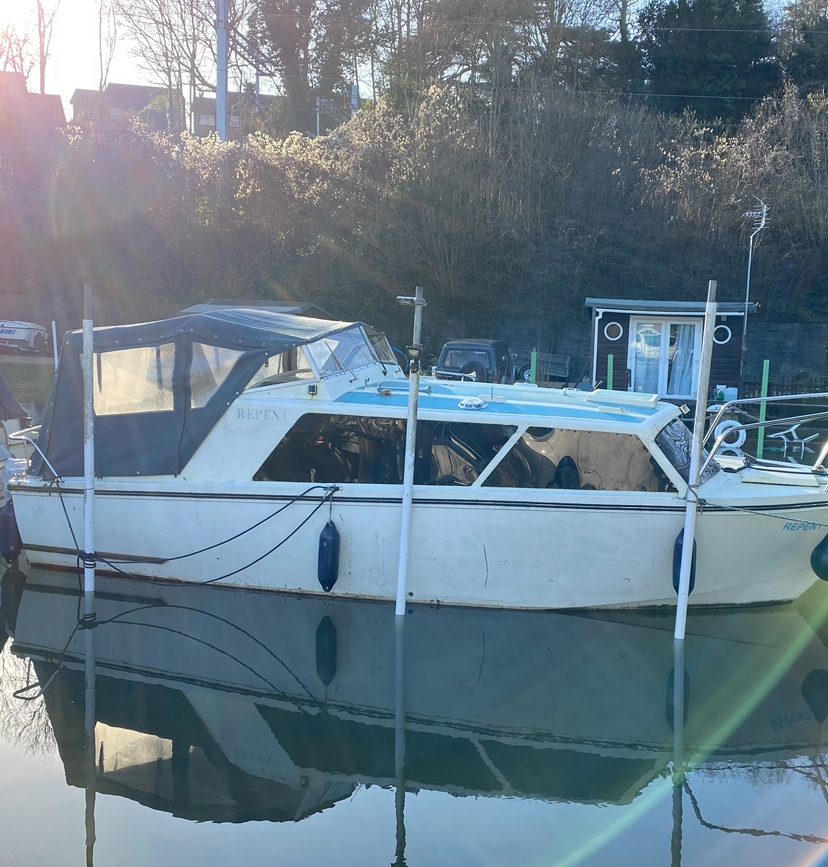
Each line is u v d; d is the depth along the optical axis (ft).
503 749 16.90
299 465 23.93
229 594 24.58
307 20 134.51
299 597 24.30
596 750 16.79
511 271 84.23
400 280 86.07
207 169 90.12
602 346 57.41
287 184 88.63
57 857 13.30
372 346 29.12
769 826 14.26
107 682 19.72
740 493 22.59
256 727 17.70
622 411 23.90
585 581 22.95
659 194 81.61
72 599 24.40
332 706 18.69
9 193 87.40
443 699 18.93
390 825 14.28
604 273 83.35
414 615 23.20
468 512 22.82
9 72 93.25
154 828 14.11
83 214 88.28
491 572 23.11
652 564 22.68
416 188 83.15
